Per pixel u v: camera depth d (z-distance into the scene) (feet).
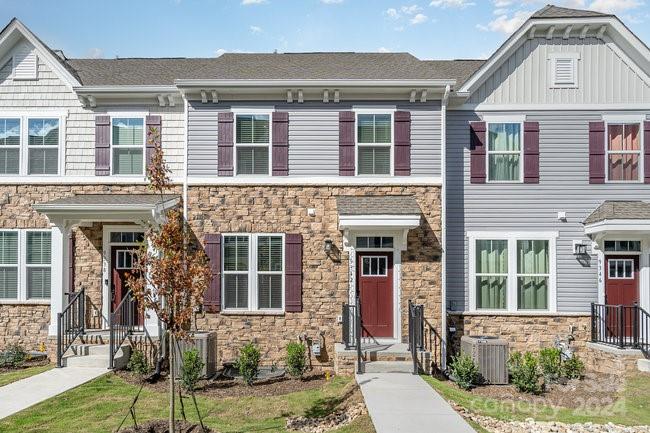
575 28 43.16
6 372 36.47
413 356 34.94
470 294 42.65
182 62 52.44
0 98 43.83
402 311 40.86
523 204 43.19
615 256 42.57
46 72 44.04
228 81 40.60
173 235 24.25
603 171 43.01
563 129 43.42
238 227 41.78
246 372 35.04
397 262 41.16
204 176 42.04
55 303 39.88
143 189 43.34
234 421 27.25
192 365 33.17
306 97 42.39
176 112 43.78
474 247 42.91
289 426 26.32
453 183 43.34
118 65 51.21
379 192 42.01
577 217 42.96
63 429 25.00
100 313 42.78
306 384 35.22
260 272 41.70
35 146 43.62
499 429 26.22
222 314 41.14
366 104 42.37
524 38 43.65
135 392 31.99
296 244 41.45
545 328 42.29
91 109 43.78
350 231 40.98
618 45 43.57
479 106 43.45
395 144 42.01
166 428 24.81
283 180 41.96
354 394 30.66
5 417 26.61
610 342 40.19
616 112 43.27
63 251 40.29
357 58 49.21
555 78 43.60
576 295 42.47
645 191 42.88
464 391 34.06
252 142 42.50
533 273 42.96
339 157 42.11
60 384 32.48
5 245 43.29
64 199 40.73
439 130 42.16
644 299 41.55
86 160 43.52
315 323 41.09
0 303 42.86
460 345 42.09
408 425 24.35
